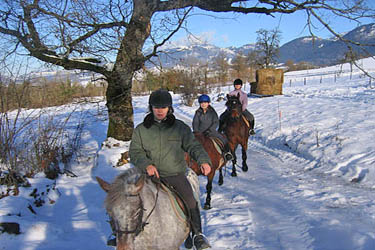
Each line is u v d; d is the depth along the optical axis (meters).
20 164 6.90
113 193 2.70
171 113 3.40
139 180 2.71
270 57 47.50
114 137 9.05
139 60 8.03
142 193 2.91
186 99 26.67
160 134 3.31
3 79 6.38
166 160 3.36
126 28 7.96
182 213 3.26
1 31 7.48
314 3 9.34
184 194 3.36
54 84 8.16
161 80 8.48
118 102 9.01
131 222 2.66
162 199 3.11
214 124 6.91
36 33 7.55
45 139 7.72
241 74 56.44
